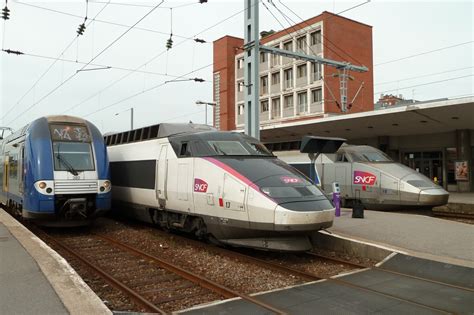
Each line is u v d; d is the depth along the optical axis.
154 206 12.20
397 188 15.72
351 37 42.38
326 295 6.35
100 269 7.91
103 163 12.55
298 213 8.23
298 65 43.44
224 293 6.60
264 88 48.53
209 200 9.55
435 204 15.31
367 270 7.91
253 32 15.34
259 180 8.85
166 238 11.60
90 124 13.16
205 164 9.85
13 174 14.99
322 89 40.56
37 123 12.59
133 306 6.15
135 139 14.39
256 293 6.52
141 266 8.52
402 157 29.22
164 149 11.76
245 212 8.69
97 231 13.09
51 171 11.66
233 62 51.00
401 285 6.85
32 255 7.57
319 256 9.03
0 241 8.98
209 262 8.73
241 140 10.61
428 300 6.08
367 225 11.55
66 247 10.20
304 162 18.48
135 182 13.40
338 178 17.73
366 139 30.02
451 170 26.61
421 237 9.81
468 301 6.02
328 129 26.27
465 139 25.33
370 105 43.81
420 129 25.80
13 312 4.75
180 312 5.65
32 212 11.63
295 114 43.69
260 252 9.67
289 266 8.41
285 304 5.93
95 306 4.95
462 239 9.58
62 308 4.88
